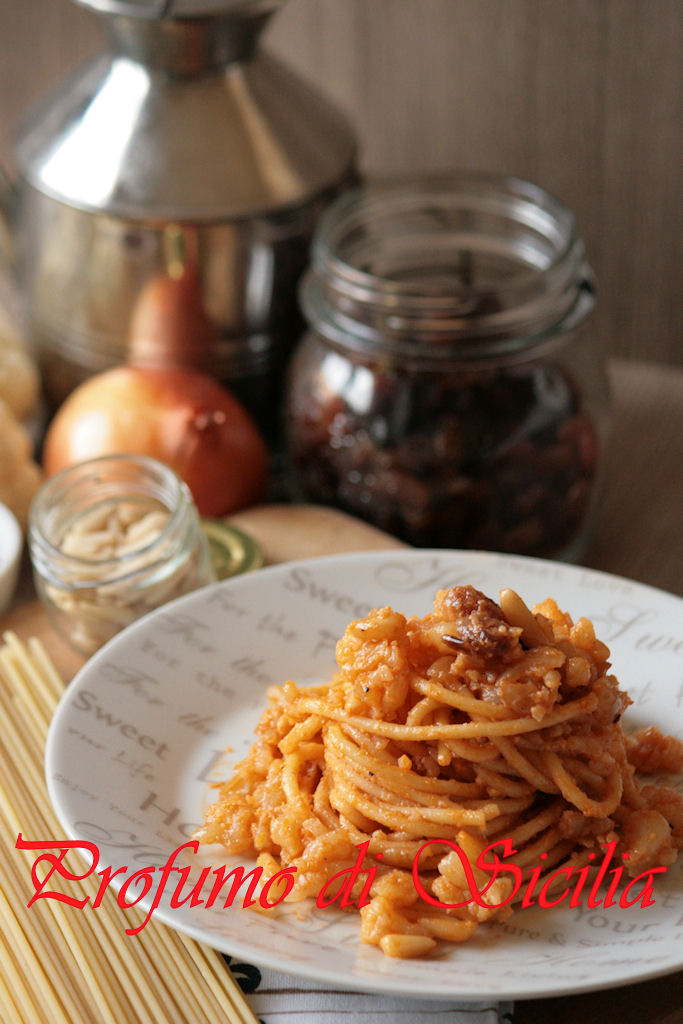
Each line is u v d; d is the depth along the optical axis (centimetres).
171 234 76
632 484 80
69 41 93
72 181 76
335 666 66
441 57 85
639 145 83
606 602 66
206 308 77
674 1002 59
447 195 76
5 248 83
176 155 75
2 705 68
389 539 74
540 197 75
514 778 60
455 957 57
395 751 61
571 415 73
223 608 67
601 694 60
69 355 80
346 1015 58
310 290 75
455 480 71
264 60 78
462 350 71
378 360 72
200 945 60
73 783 60
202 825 61
